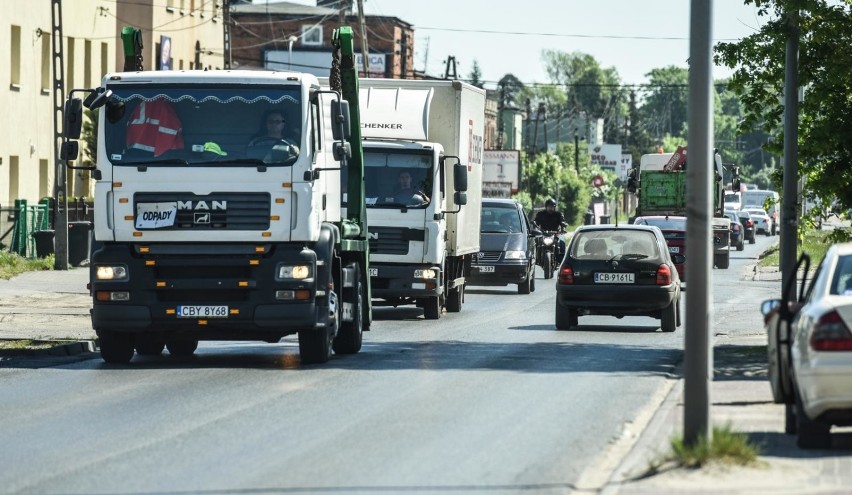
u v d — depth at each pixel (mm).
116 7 150875
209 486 20531
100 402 30516
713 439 21234
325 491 20094
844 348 22469
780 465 20891
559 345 45750
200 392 32188
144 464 22516
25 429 26516
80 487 20609
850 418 22625
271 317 37312
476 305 69000
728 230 106938
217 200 37312
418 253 56406
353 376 35594
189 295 37469
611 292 52000
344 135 38562
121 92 37875
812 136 46688
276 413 28469
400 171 56625
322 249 38156
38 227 103938
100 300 37625
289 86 37688
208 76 37812
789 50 46969
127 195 37500
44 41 124000
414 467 22078
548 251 96938
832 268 24438
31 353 42156
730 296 75562
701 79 21594
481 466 22172
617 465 22000
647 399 30922
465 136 59969
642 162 125000
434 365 38594
